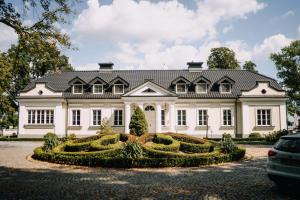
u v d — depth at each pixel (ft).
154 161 46.91
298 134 30.09
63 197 27.99
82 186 32.91
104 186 32.94
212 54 190.08
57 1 45.91
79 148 61.11
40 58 50.37
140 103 110.32
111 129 104.78
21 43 47.80
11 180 36.22
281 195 28.19
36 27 46.78
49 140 61.46
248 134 111.75
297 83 156.76
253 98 111.75
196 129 115.03
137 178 37.76
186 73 128.06
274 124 111.75
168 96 109.50
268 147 77.46
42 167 46.93
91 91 118.62
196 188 31.73
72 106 117.08
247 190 30.40
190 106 116.06
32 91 114.93
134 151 49.11
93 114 116.88
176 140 66.59
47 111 115.03
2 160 54.08
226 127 114.52
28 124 114.01
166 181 35.70
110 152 51.42
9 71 56.39
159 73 128.67
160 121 109.40
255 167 45.70
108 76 126.72
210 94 116.37
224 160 51.39
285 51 156.87
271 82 120.67
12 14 44.47
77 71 130.93
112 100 115.96
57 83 122.62
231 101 115.34
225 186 32.48
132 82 122.21
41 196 28.32
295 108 166.20
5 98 86.33
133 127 89.10
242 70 129.59
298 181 26.20
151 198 27.73
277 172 28.14
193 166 47.80
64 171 43.32
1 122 179.63
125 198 27.68
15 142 100.12
